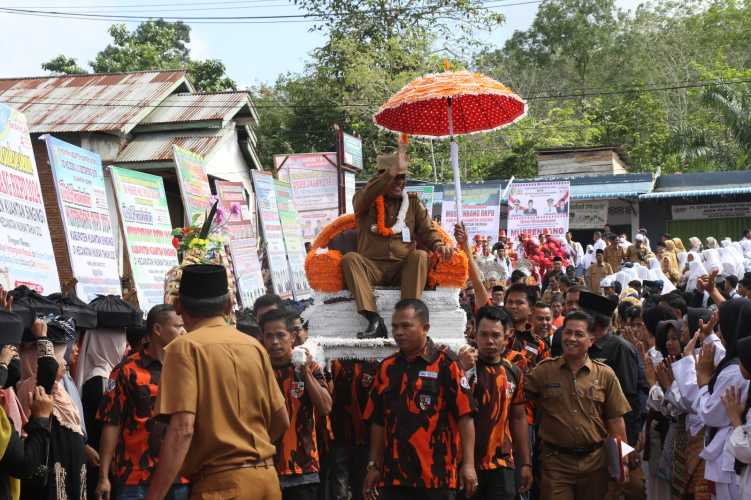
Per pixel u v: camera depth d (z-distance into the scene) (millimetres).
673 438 7879
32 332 5914
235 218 13289
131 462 6012
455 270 6949
